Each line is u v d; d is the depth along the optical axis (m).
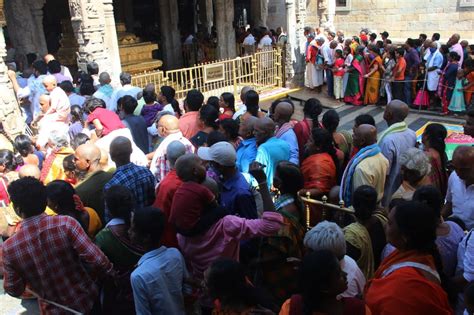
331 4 16.94
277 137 5.37
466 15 19.58
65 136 5.17
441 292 2.36
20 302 4.52
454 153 3.84
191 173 3.49
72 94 7.56
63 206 3.53
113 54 10.81
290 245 3.32
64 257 3.08
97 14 10.13
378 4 21.95
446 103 12.05
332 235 2.75
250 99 6.29
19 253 2.98
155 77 12.12
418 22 21.02
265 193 3.28
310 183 4.57
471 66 11.34
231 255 3.38
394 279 2.41
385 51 13.89
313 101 5.66
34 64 8.41
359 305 2.16
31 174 4.41
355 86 13.72
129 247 3.27
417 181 3.90
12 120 7.42
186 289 3.19
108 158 5.13
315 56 14.88
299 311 2.15
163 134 5.10
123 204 3.30
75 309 3.18
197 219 3.33
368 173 4.18
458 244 3.22
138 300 2.92
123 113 6.45
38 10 12.72
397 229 2.56
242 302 2.47
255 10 17.97
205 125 5.62
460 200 3.93
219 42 16.30
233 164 3.90
